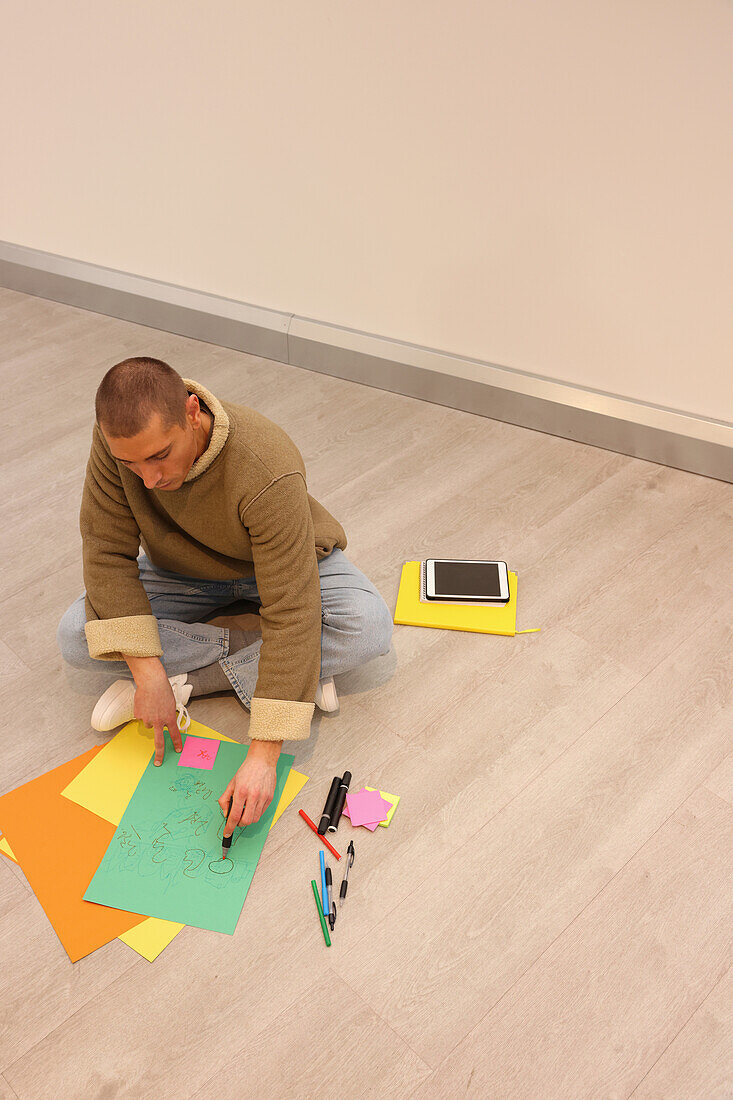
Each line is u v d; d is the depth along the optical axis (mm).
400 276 2611
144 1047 1321
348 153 2490
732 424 2336
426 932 1451
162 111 2729
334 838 1575
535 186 2273
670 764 1692
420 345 2689
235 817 1487
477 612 1990
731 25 1879
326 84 2414
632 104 2059
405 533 2225
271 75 2484
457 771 1683
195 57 2572
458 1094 1276
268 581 1502
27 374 2869
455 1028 1342
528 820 1604
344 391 2789
